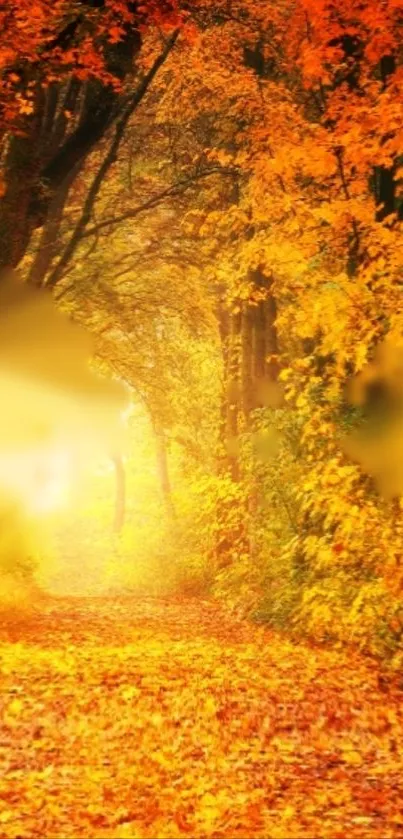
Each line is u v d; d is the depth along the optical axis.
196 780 8.55
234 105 24.00
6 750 9.38
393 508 14.82
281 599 18.58
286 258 16.47
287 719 10.88
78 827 7.17
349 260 16.25
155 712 11.05
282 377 16.25
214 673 13.58
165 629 19.97
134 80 23.53
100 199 25.77
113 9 15.95
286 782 8.52
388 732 10.49
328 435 15.59
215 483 23.52
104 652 15.43
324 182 17.47
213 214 18.97
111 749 9.56
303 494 16.41
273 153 17.56
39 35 14.65
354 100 16.83
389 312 14.79
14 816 7.38
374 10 16.58
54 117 20.16
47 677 12.83
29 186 16.44
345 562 15.73
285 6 22.31
